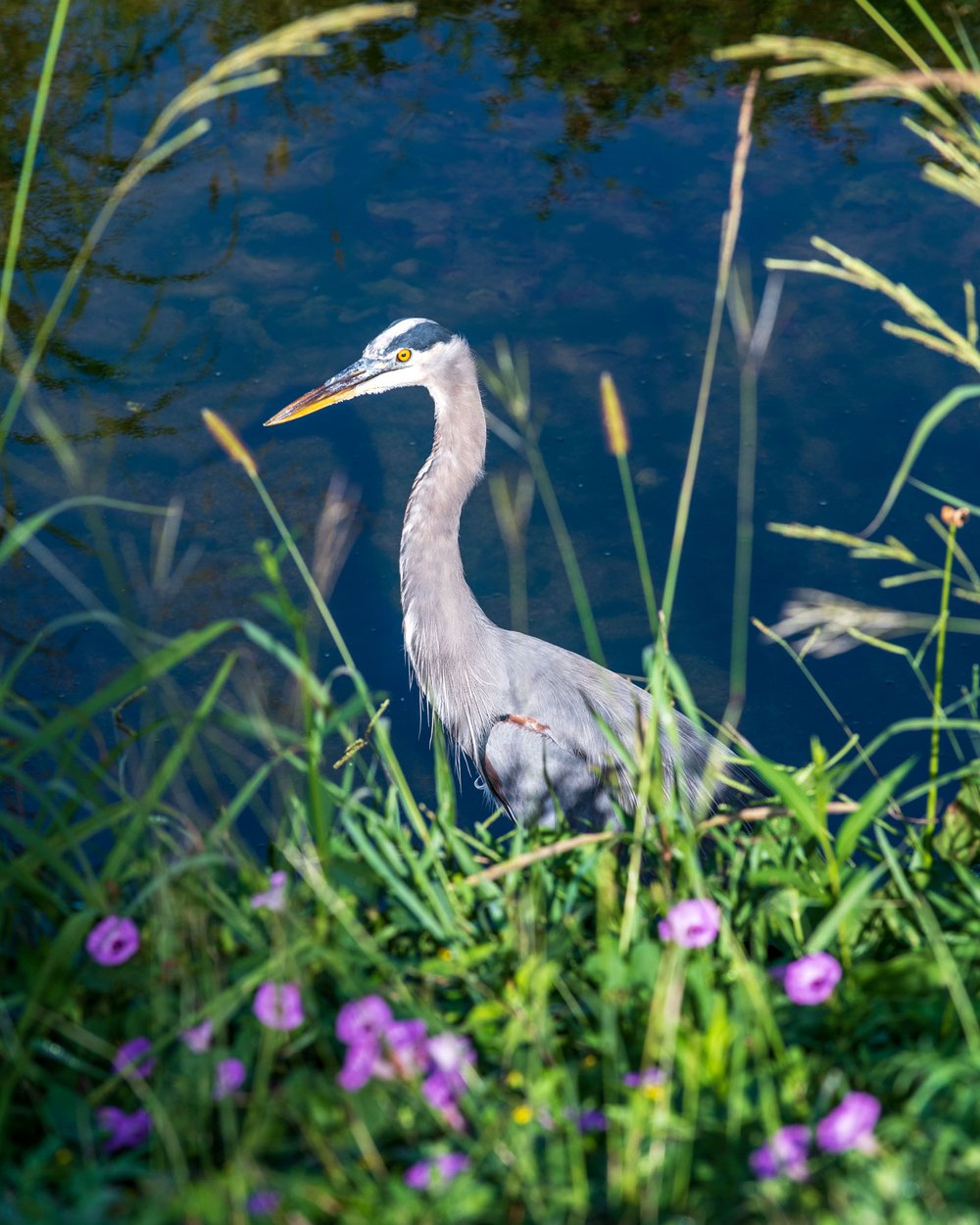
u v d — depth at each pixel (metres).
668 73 15.80
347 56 16.20
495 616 10.61
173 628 10.18
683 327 12.75
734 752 9.20
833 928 4.61
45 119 15.11
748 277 13.13
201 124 5.13
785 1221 3.48
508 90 15.60
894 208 13.88
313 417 12.20
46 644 10.02
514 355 12.45
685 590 10.80
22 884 5.07
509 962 4.86
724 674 10.19
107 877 4.88
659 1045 4.11
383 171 14.50
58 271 13.29
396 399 12.60
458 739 9.45
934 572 5.55
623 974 4.56
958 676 10.15
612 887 5.11
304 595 10.64
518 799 8.98
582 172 14.41
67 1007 4.57
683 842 5.23
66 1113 4.12
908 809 9.05
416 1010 4.41
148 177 14.39
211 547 10.88
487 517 11.51
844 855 5.10
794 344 12.64
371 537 11.14
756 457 11.71
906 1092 4.12
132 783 7.22
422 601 9.20
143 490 11.29
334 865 5.13
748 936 5.22
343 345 12.52
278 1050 4.37
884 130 14.98
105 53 16.20
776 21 16.39
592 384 12.29
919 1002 4.44
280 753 5.68
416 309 12.85
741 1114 3.89
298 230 13.78
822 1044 4.46
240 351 12.49
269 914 4.84
